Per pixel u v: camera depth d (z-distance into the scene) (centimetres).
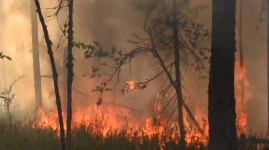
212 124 1923
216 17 1908
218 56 1903
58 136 2145
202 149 1877
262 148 2112
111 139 1970
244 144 2077
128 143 1872
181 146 1945
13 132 2011
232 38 1903
